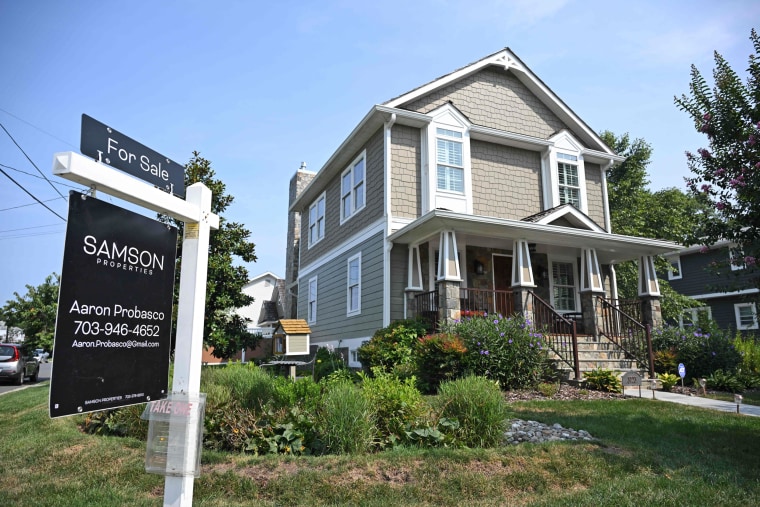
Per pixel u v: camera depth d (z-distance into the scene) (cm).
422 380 895
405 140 1256
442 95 1340
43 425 668
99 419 639
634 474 455
